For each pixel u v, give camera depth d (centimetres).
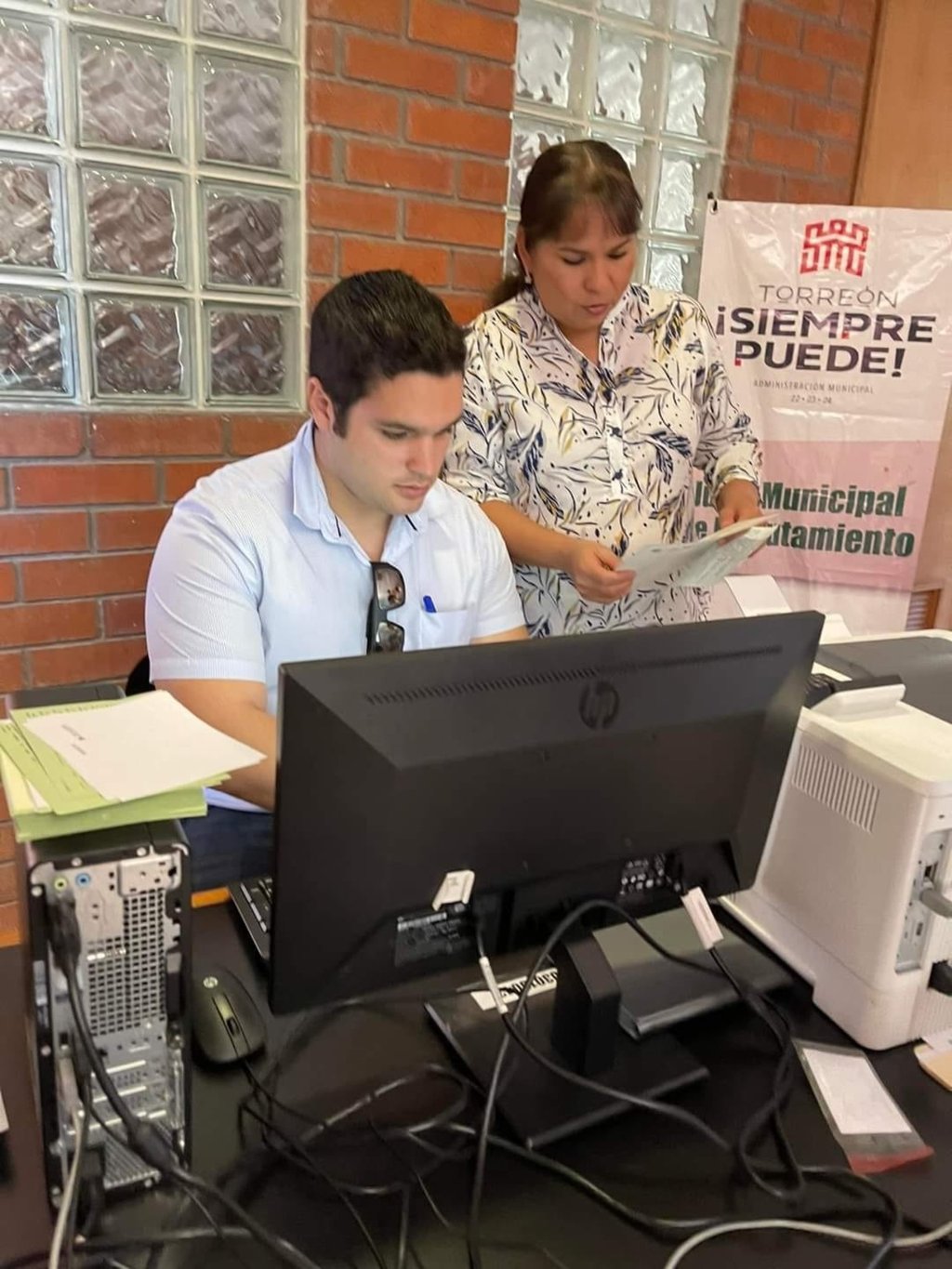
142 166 182
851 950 91
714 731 83
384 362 100
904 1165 77
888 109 267
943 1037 92
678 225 254
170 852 65
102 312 185
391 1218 70
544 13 219
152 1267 65
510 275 184
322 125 195
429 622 127
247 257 196
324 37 190
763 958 99
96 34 173
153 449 194
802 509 250
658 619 182
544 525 170
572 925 84
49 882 63
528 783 75
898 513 246
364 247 206
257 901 102
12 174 172
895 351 235
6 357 180
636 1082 82
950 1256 70
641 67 236
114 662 201
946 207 272
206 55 183
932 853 86
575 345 168
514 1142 77
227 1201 64
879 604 253
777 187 262
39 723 74
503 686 72
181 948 68
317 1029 88
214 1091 80
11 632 191
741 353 242
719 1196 73
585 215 149
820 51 255
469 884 76
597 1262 68
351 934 74
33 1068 75
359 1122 78
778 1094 82
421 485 108
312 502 118
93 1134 67
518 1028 81
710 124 250
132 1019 68
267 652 122
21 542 187
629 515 171
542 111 225
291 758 66
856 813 89
